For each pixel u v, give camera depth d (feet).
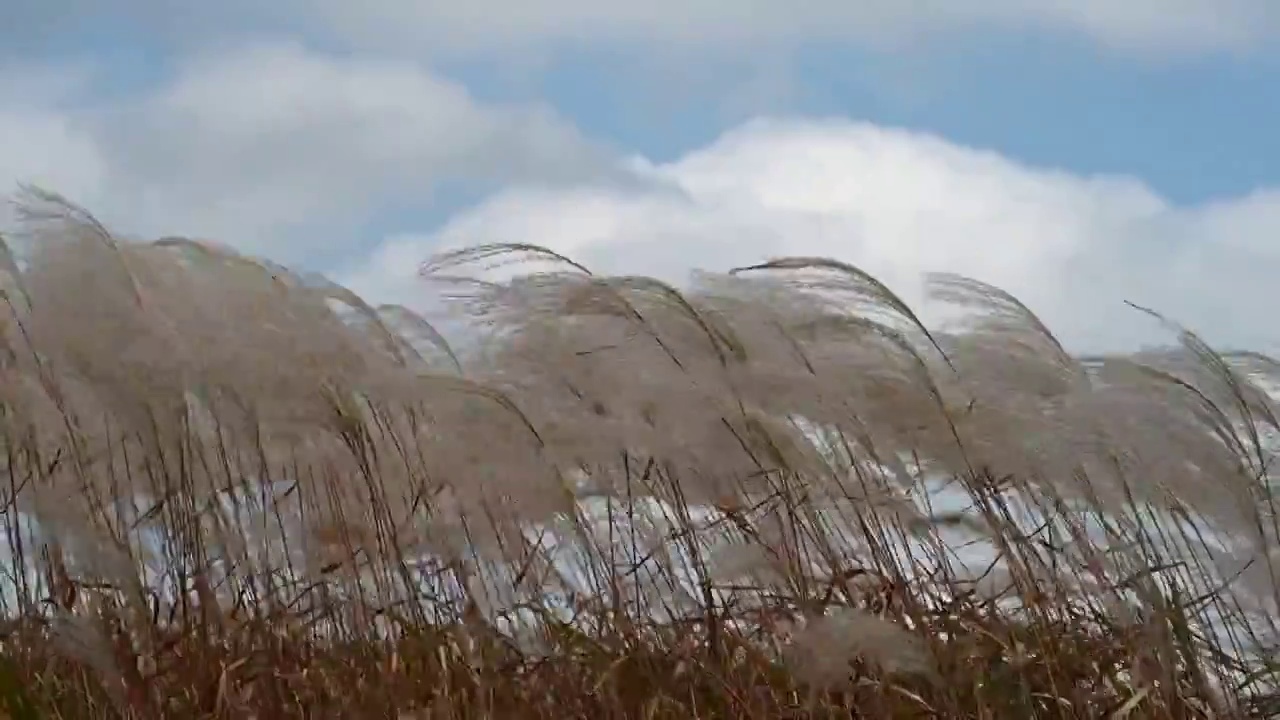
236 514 19.97
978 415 19.62
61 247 19.43
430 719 19.11
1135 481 19.63
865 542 19.75
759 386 19.75
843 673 18.66
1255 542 19.54
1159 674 19.07
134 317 19.39
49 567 19.24
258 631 19.48
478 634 19.65
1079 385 19.84
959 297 20.04
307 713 19.15
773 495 19.74
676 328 19.77
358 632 19.85
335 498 20.04
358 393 19.86
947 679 19.03
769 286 19.98
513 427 19.75
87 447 19.56
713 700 19.24
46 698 18.67
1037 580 19.54
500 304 20.10
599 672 19.44
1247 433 19.70
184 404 19.66
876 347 19.77
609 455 19.86
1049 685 19.08
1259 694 19.21
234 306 19.74
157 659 19.12
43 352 19.38
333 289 20.33
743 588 19.57
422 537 20.02
